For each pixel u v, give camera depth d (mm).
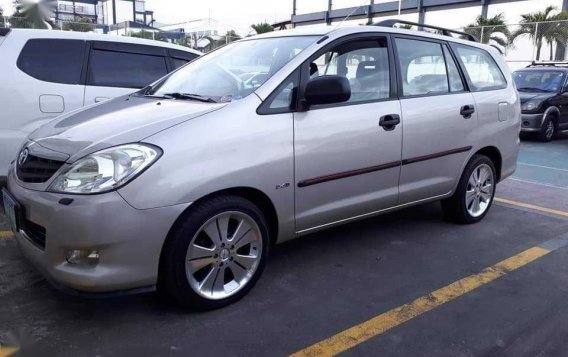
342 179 3615
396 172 4000
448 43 4613
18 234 2988
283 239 3443
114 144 2779
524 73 12500
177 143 2818
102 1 34969
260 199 3258
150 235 2732
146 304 3180
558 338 2920
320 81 3262
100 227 2609
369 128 3715
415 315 3146
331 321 3053
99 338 2801
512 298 3402
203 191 2867
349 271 3781
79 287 2691
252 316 3082
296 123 3311
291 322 3027
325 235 4539
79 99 5094
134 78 5512
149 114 3160
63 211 2627
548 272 3852
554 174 7672
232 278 3223
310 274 3711
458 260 4047
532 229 4875
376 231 4680
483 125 4719
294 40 3818
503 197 6164
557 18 21828
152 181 2703
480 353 2758
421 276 3725
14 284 3385
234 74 3688
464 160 4605
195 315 3066
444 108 4320
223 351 2719
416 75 4238
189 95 3598
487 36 21250
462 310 3223
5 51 4777
